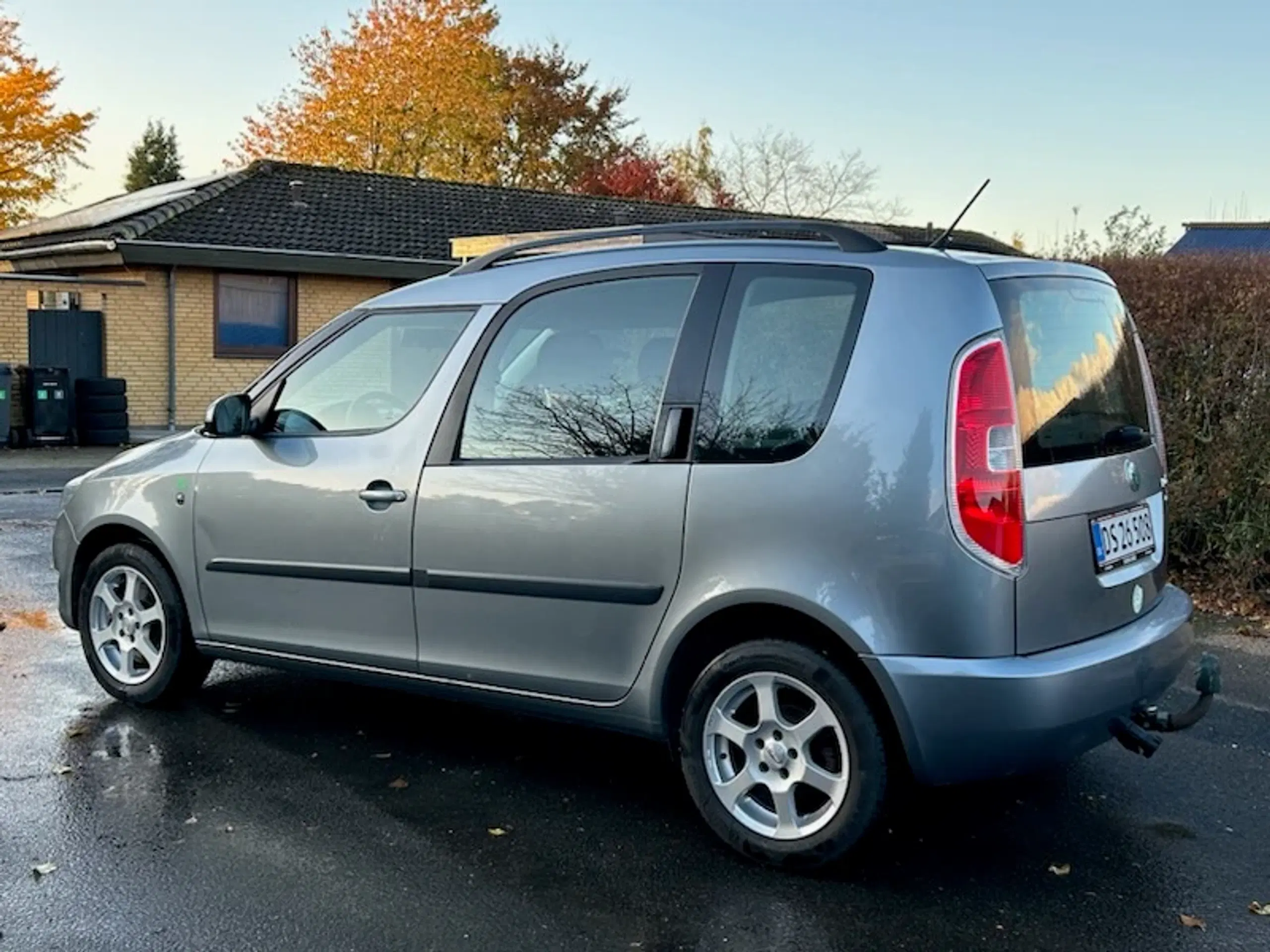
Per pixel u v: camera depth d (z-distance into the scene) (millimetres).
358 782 4082
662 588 3477
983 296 3240
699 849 3568
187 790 3984
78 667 5465
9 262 19422
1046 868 3455
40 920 3072
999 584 3084
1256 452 6680
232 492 4418
